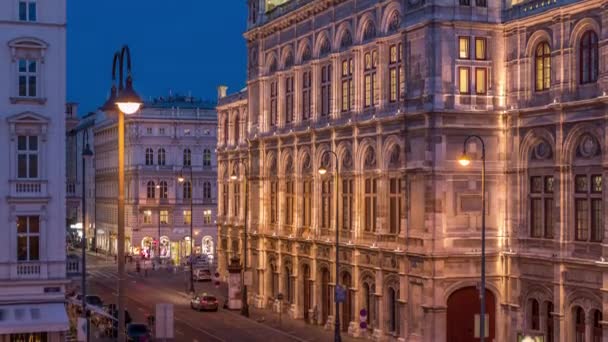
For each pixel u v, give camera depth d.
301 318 75.50
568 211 51.66
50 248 50.47
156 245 139.38
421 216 57.53
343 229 68.44
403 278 59.25
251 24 87.12
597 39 49.78
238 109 100.31
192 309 81.88
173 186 141.25
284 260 79.12
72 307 69.06
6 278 49.53
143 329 60.84
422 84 57.53
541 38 54.31
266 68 84.06
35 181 50.19
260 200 84.00
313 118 73.44
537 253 53.94
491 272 57.06
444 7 56.69
